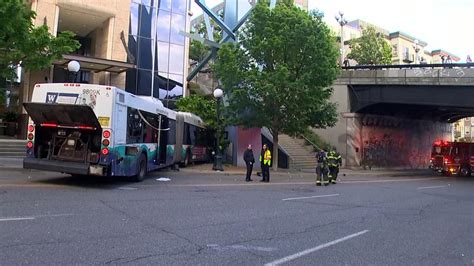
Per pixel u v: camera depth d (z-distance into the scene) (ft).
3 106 90.22
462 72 90.02
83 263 16.75
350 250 21.59
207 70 122.62
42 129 42.70
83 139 41.42
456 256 21.39
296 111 78.33
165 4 106.52
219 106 78.59
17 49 47.88
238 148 89.20
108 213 27.63
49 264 16.37
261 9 77.25
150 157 51.98
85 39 113.09
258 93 76.33
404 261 19.92
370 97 108.68
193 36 90.89
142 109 48.60
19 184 38.19
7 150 66.85
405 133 138.82
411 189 60.29
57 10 88.63
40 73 87.40
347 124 112.68
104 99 40.47
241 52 78.38
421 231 27.71
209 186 48.78
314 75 76.69
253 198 40.24
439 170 116.47
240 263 18.17
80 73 98.89
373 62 158.10
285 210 33.73
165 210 30.32
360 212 34.76
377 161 122.72
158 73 104.17
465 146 115.14
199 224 26.09
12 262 16.33
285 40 74.54
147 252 18.98
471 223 31.83
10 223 22.82
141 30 102.12
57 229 22.22
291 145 110.11
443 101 94.84
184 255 18.89
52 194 33.94
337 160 63.05
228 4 98.32
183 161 73.77
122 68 91.35
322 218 30.81
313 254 20.42
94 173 39.81
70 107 38.91
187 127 75.31
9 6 43.96
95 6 92.68
